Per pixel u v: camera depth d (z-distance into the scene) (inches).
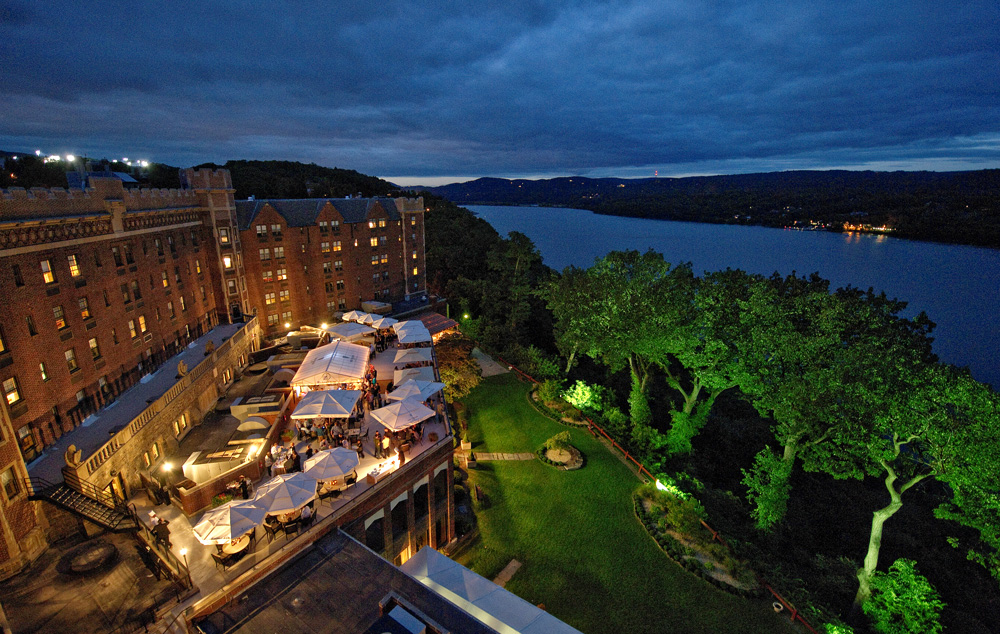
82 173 1520.7
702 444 2068.2
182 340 1648.6
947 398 1079.6
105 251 1232.8
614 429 1825.8
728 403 2482.8
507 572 1155.3
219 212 1916.8
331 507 953.5
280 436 1269.7
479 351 2586.1
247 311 2116.1
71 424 1072.8
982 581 1449.3
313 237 2357.3
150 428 1134.4
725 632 1019.9
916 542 1569.9
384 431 1309.1
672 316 1642.5
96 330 1180.5
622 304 1727.4
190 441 1275.8
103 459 938.7
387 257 2800.2
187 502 956.0
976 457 1014.4
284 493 868.0
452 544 1232.2
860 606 1238.3
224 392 1606.8
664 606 1073.5
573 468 1553.9
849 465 1322.6
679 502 1334.9
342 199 2608.3
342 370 1429.6
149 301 1444.4
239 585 791.1
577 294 2023.9
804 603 1102.4
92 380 1157.1
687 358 1670.8
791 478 1882.4
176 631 705.0
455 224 4948.3
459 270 4008.4
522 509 1365.7
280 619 744.3
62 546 867.4
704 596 1102.4
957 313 4101.9
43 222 1000.9
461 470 1505.9
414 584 817.5
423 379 1561.3
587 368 2731.3
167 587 774.5
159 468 1119.0
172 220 1626.5
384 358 1891.0
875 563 1230.3
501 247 3735.2
